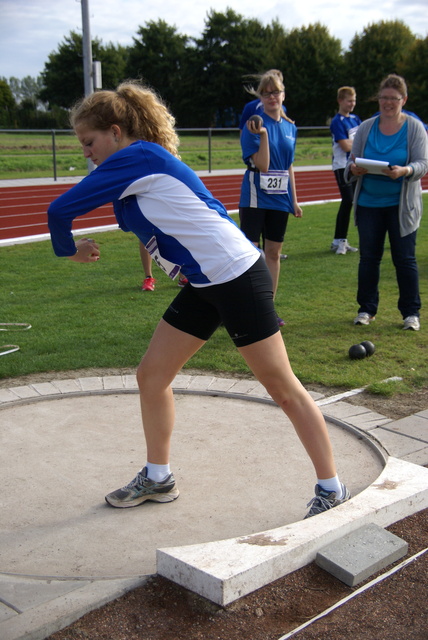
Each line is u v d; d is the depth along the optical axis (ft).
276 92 18.28
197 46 188.24
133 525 9.10
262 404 13.61
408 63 157.38
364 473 10.55
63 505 9.70
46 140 87.51
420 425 12.32
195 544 7.94
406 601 6.93
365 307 19.43
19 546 8.58
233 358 16.31
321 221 41.32
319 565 7.50
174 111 195.52
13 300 22.49
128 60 199.62
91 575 7.89
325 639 6.35
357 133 18.76
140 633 6.45
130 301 22.25
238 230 8.38
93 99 8.38
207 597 6.89
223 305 8.13
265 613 6.72
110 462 11.10
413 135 17.88
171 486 9.74
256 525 9.05
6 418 12.99
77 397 14.08
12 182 66.85
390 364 15.90
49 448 11.65
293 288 23.94
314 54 173.47
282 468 10.78
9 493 10.05
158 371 9.04
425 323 19.40
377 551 7.55
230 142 94.07
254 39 185.68
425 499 8.90
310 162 97.14
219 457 11.19
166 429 9.46
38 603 6.79
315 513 8.61
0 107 176.04
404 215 18.16
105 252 31.50
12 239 35.17
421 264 27.89
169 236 8.10
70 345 17.40
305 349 17.06
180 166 8.19
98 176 7.98
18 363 16.03
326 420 12.70
